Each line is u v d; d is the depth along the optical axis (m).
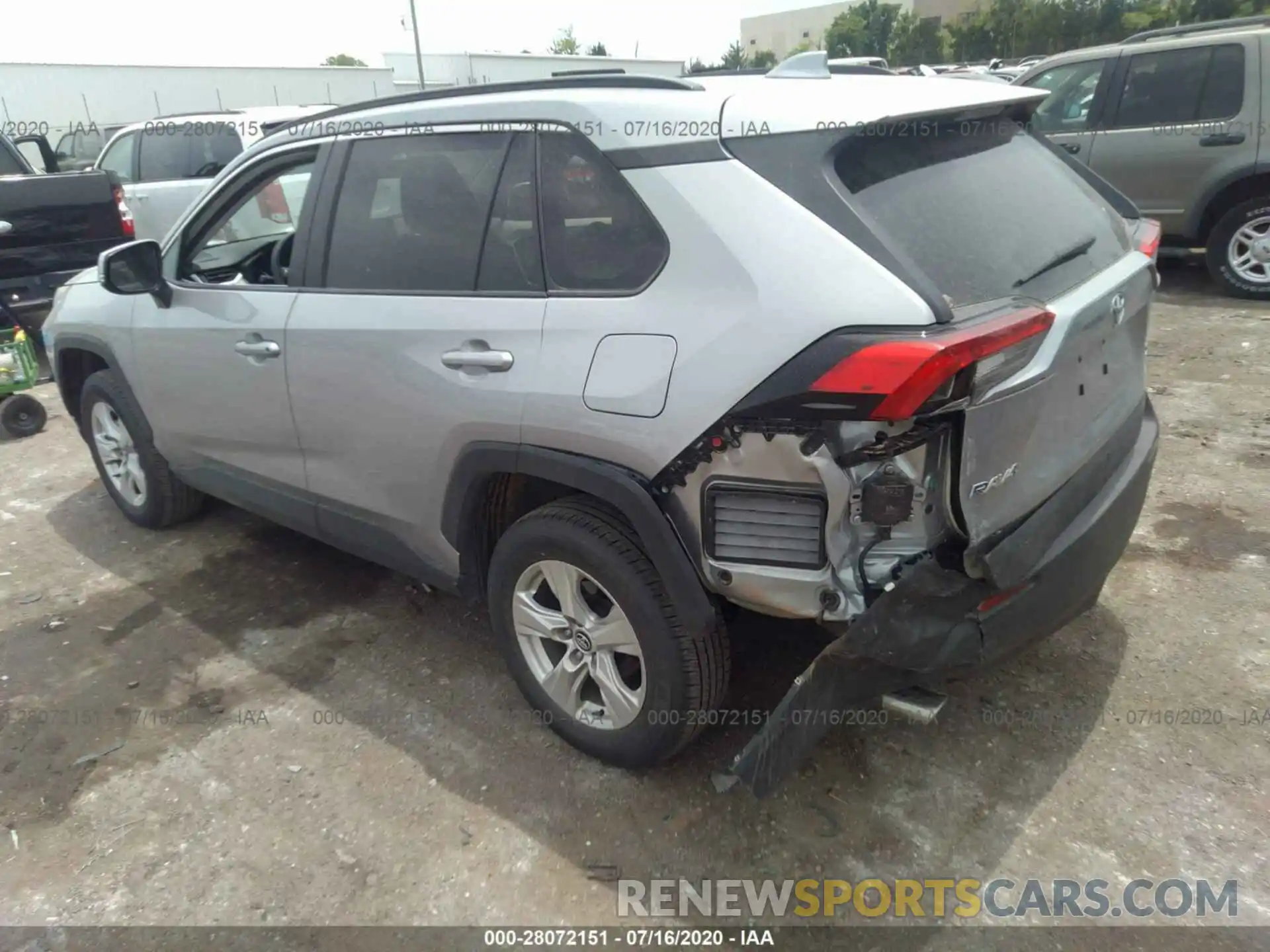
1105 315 2.37
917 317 1.94
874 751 2.74
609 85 2.49
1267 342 6.27
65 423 6.21
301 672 3.29
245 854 2.49
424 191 2.78
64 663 3.40
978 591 2.12
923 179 2.26
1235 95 7.05
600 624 2.57
